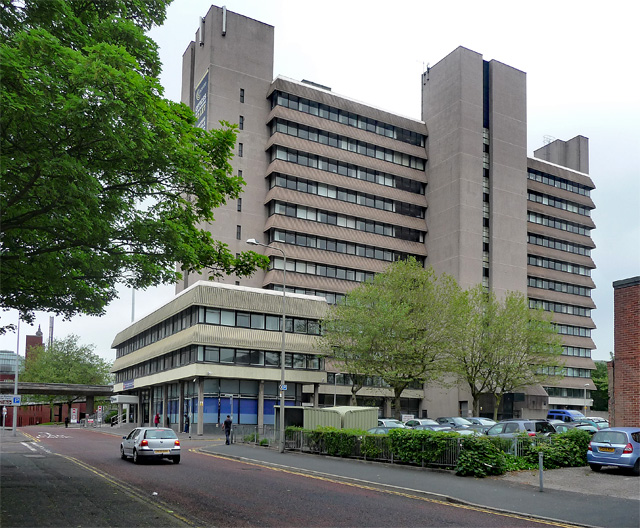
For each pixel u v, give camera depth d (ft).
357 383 175.52
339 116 261.24
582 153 353.31
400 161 274.98
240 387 185.88
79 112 39.42
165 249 54.60
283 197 237.04
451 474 70.79
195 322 177.37
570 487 60.75
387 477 68.39
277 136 241.35
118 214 49.83
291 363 190.70
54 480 61.11
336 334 173.06
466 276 256.32
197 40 258.37
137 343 250.78
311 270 240.94
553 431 93.30
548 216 310.65
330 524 41.27
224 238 230.48
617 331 78.33
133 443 84.89
